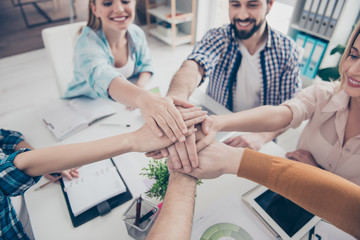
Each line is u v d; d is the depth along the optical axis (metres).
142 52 1.56
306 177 0.57
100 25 1.27
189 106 0.81
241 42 1.23
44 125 1.09
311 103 0.92
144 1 3.40
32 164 0.65
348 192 0.53
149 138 0.75
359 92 0.74
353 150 0.86
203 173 0.70
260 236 0.69
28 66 3.05
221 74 1.35
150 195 0.75
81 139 1.02
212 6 3.29
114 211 0.78
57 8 4.22
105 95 1.08
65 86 1.52
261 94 1.36
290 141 1.99
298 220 0.71
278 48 1.20
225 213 0.74
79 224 0.74
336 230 0.69
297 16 2.31
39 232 0.72
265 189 0.79
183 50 3.45
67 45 1.46
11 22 3.93
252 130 0.86
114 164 0.91
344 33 2.06
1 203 0.70
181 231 0.53
